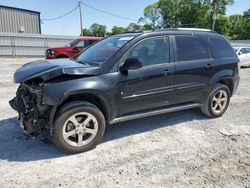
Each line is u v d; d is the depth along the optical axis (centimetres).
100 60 376
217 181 287
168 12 6044
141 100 390
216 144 384
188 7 5803
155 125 458
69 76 330
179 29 452
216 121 489
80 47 1307
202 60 459
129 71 370
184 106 452
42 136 382
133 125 455
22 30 2694
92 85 336
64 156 337
